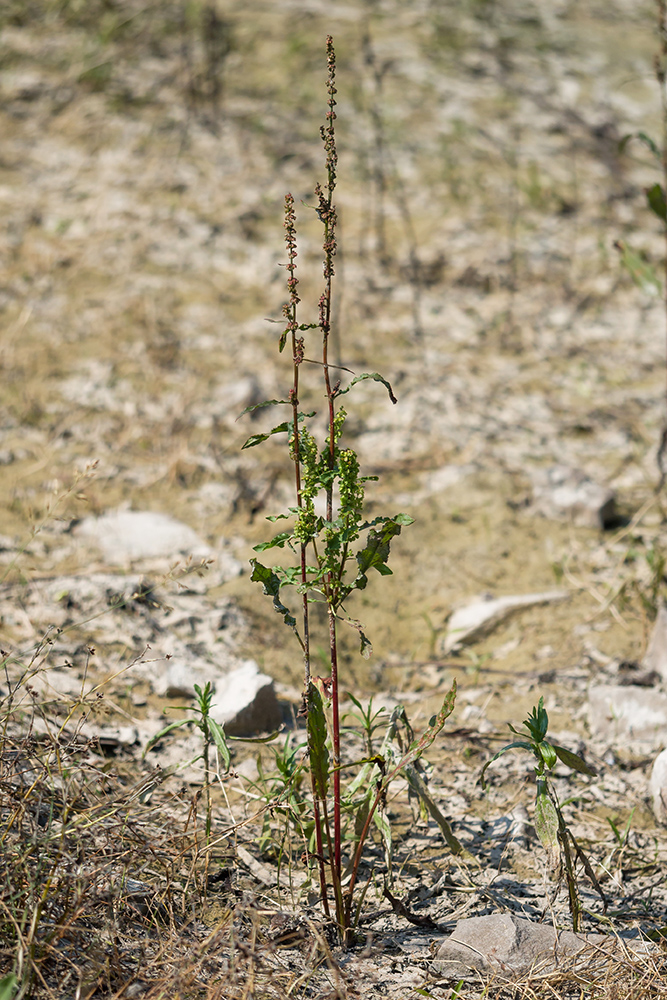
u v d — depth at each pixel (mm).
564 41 9422
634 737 3268
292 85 8227
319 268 6480
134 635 3664
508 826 2873
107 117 7695
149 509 4477
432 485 4727
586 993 2242
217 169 7266
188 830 2629
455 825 2877
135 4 9008
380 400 5398
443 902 2570
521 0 10273
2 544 4109
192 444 4961
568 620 3875
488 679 3621
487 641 3852
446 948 2326
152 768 2928
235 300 6148
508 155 7715
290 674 3637
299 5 9469
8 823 2328
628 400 5480
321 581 2297
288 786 2465
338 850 2328
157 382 5371
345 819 2764
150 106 7840
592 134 8047
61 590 3848
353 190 7273
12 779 2535
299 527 2223
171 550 4195
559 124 8133
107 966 2117
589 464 4926
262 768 3066
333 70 2186
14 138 7445
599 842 2836
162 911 2400
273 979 2145
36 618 3689
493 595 4059
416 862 2723
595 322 6215
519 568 4207
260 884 2570
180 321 5906
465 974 2295
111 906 2258
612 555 4258
